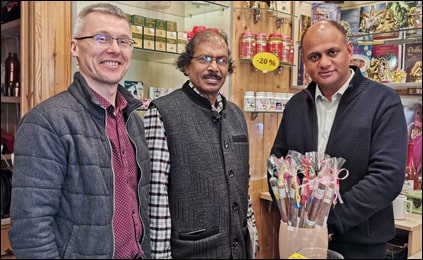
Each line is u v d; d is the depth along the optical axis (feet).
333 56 3.90
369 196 3.59
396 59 4.49
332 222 3.58
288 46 5.22
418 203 4.65
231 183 4.40
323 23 4.02
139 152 3.73
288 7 5.36
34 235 2.89
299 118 4.42
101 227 3.14
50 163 2.99
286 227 3.43
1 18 6.48
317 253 3.20
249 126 5.36
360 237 3.94
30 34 4.94
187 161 4.18
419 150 4.73
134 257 3.48
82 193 3.12
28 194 2.91
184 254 4.15
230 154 4.48
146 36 5.45
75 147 3.11
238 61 5.49
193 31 5.80
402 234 4.61
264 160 5.24
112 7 3.46
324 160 3.59
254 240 4.75
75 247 3.09
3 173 6.48
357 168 3.87
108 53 3.32
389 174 3.60
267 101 5.21
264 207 5.09
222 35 4.53
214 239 4.24
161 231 4.03
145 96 5.35
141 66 5.53
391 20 4.47
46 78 4.96
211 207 4.24
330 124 4.22
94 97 3.30
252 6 5.55
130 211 3.48
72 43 3.46
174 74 5.63
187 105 4.35
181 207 4.17
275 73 5.22
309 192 3.36
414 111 4.75
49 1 4.95
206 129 4.36
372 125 3.85
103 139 3.32
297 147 4.36
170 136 4.17
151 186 4.08
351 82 4.02
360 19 4.69
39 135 2.99
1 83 6.71
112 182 3.29
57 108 3.13
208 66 4.29
